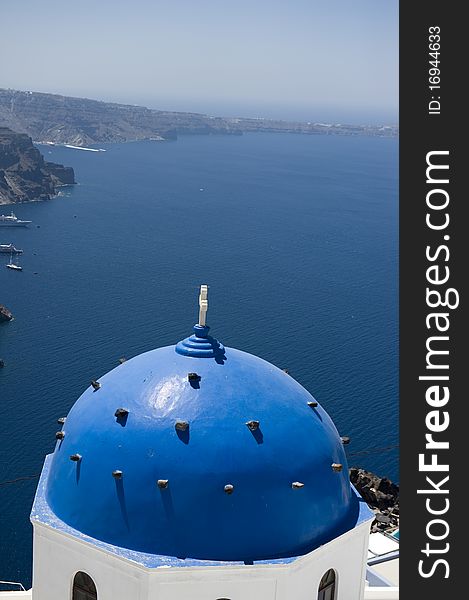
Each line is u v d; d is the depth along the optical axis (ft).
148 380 68.54
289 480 64.80
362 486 173.99
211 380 67.77
